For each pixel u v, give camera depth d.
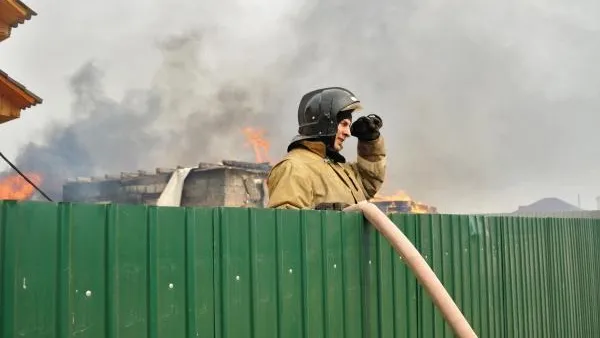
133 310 2.09
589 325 7.11
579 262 6.96
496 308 4.84
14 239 1.78
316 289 3.00
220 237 2.46
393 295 3.61
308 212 2.99
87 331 1.95
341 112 4.09
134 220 2.12
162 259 2.21
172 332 2.23
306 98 4.20
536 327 5.59
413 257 3.10
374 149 4.30
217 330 2.42
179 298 2.27
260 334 2.63
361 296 3.34
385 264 3.55
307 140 4.05
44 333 1.83
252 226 2.63
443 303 2.98
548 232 6.08
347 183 4.02
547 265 5.98
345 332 3.19
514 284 5.19
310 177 3.79
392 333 3.57
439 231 4.11
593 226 7.60
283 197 3.64
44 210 1.86
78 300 1.93
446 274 4.15
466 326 2.92
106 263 2.02
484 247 4.71
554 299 6.09
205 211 2.40
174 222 2.27
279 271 2.77
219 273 2.45
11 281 1.76
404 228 3.74
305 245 2.94
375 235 3.49
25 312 1.79
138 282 2.12
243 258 2.57
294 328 2.84
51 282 1.86
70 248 1.91
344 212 3.26
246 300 2.57
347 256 3.25
